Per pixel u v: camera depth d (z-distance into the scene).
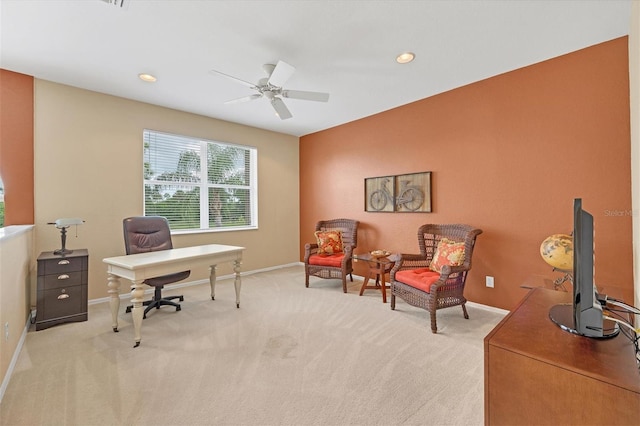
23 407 1.63
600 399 0.81
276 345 2.37
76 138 3.34
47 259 2.71
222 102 3.85
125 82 3.24
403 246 4.00
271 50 2.59
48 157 3.17
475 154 3.25
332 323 2.84
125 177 3.69
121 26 2.24
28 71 2.98
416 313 3.11
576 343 1.00
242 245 4.89
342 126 4.84
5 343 1.89
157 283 2.97
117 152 3.63
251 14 2.11
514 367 0.97
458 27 2.26
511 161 2.98
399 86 3.35
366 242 4.49
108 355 2.21
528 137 2.87
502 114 3.04
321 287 4.14
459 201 3.39
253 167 5.13
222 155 4.75
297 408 1.63
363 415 1.58
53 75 3.06
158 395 1.74
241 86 3.35
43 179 3.14
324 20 2.18
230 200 4.84
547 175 2.76
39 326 2.67
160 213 4.07
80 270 2.89
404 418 1.55
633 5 1.74
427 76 3.10
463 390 1.79
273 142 5.32
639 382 0.78
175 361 2.13
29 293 2.86
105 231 3.54
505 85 3.02
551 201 2.73
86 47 2.54
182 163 4.29
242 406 1.65
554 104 2.71
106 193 3.55
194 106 4.00
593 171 2.51
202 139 4.41
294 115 4.39
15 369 2.02
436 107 3.59
